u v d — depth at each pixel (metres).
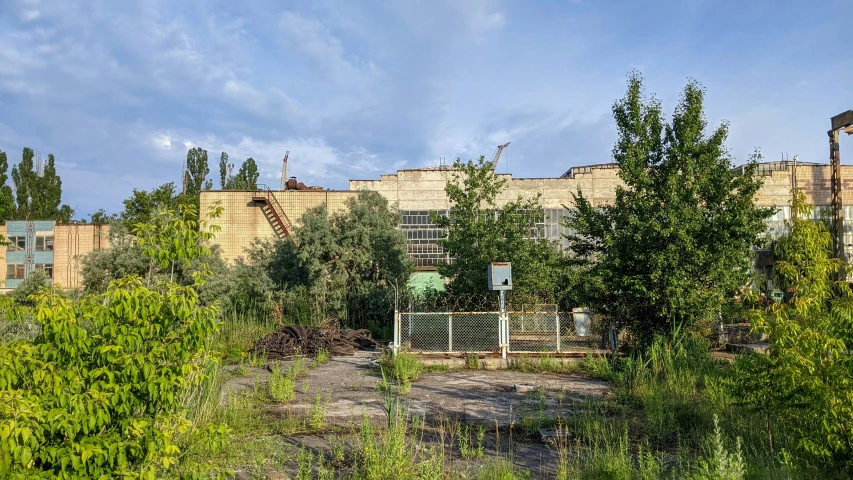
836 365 5.93
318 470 7.03
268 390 12.51
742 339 18.36
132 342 4.67
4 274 41.59
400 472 6.42
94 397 4.32
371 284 28.42
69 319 4.57
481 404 11.33
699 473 5.81
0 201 16.70
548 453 7.95
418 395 12.30
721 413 8.94
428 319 17.61
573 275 21.78
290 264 29.09
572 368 15.67
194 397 9.01
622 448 7.12
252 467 7.16
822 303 6.43
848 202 38.16
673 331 14.60
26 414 3.79
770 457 6.70
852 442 5.74
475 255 23.34
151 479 4.34
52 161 62.28
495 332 17.09
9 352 4.35
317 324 26.20
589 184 37.91
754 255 16.12
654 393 10.71
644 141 16.39
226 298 24.38
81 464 4.15
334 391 12.84
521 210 24.91
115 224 27.31
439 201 38.12
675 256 15.11
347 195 37.38
